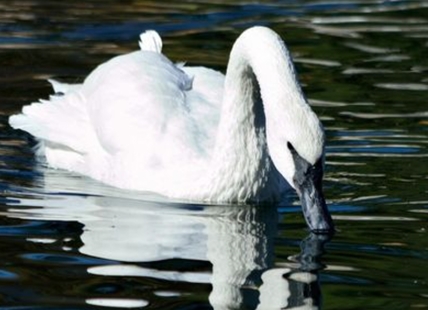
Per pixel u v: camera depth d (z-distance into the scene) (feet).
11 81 55.52
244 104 42.27
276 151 38.04
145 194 43.45
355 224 39.17
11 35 62.49
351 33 63.72
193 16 66.74
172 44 61.26
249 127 42.27
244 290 33.32
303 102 37.88
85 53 59.72
